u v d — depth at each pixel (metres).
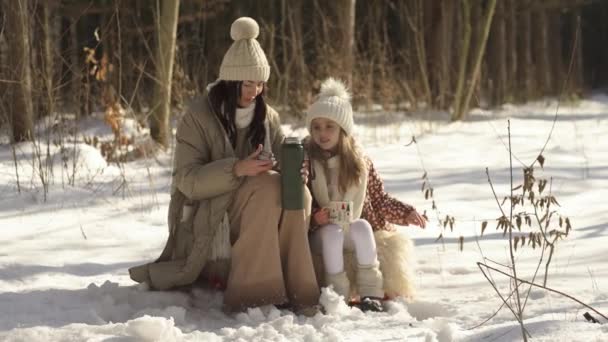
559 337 3.70
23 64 8.52
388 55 15.64
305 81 12.05
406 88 13.58
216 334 4.02
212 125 4.68
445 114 13.83
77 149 8.38
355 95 12.56
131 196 7.38
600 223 6.70
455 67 15.31
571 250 5.84
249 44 4.63
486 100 16.36
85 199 7.16
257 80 4.64
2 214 6.61
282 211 4.54
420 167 9.27
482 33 13.02
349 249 4.73
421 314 4.62
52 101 8.62
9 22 8.49
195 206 4.69
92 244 5.97
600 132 12.22
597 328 3.83
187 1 13.18
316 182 4.73
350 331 4.07
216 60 13.48
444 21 15.09
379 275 4.62
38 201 6.99
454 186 8.21
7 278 5.09
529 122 13.35
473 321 4.24
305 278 4.53
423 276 5.31
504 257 5.72
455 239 6.29
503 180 8.55
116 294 4.66
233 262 4.56
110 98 9.10
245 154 4.80
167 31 9.35
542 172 8.88
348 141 4.74
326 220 4.68
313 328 4.05
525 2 17.28
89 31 12.45
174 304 4.63
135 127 9.69
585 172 8.91
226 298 4.56
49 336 3.91
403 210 4.93
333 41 12.48
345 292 4.60
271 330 3.98
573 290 4.75
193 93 10.88
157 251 5.84
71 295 4.67
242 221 4.52
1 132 8.89
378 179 4.96
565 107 16.22
